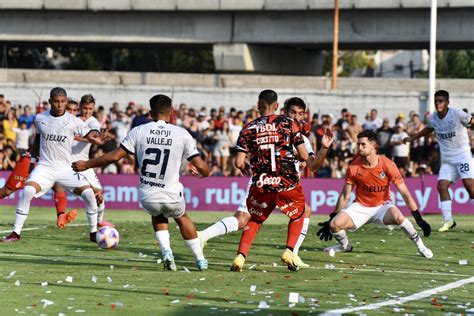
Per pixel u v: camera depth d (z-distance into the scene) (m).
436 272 15.35
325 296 12.37
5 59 74.31
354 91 52.53
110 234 16.75
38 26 67.00
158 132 14.42
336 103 52.69
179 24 65.69
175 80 58.88
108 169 35.22
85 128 18.80
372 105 52.28
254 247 18.50
